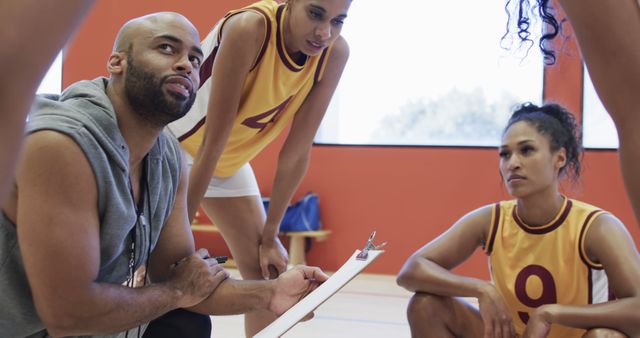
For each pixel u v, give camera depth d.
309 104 1.98
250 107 1.88
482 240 1.81
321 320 3.38
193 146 2.09
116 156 1.24
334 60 1.90
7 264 1.21
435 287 1.71
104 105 1.25
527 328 1.55
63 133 1.17
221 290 1.48
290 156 2.04
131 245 1.35
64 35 0.48
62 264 1.16
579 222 1.66
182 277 1.42
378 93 5.06
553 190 1.69
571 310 1.52
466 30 4.89
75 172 1.17
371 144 4.98
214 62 1.76
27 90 0.46
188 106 1.31
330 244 5.02
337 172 5.02
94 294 1.21
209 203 2.14
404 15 4.99
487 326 1.61
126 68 1.27
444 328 1.72
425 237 4.86
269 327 1.28
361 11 5.05
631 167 0.69
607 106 0.70
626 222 4.48
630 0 0.67
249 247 2.14
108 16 5.43
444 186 4.83
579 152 1.77
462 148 4.80
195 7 5.30
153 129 1.31
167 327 1.47
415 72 5.00
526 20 1.05
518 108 1.80
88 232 1.19
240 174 2.12
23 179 1.14
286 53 1.78
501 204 1.81
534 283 1.70
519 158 1.67
